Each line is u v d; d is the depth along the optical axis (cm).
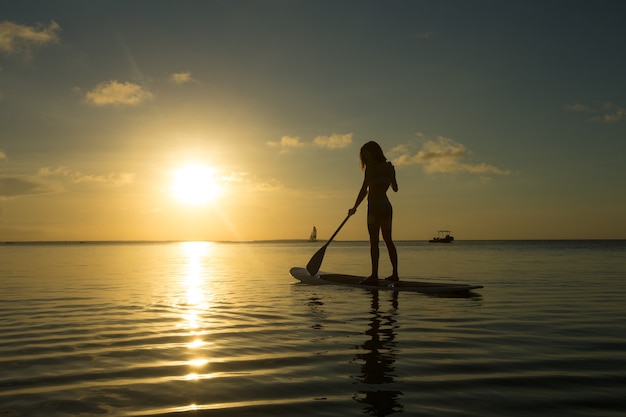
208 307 641
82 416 240
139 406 255
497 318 539
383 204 835
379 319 534
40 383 298
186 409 250
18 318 559
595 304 655
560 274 1245
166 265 1923
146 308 637
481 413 243
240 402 261
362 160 870
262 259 2719
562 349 387
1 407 254
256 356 367
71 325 508
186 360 356
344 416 239
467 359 354
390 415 240
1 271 1498
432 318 538
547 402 259
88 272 1444
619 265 1723
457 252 4094
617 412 244
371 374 315
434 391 279
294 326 494
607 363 342
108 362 352
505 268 1544
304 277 966
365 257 2673
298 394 274
